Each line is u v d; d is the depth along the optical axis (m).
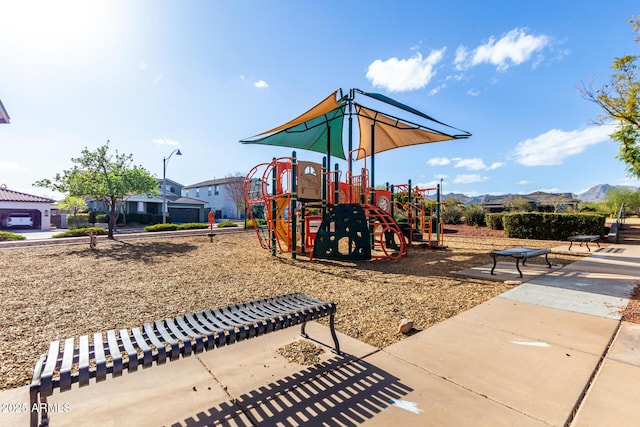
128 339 1.93
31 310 3.80
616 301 4.08
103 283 5.15
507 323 3.36
